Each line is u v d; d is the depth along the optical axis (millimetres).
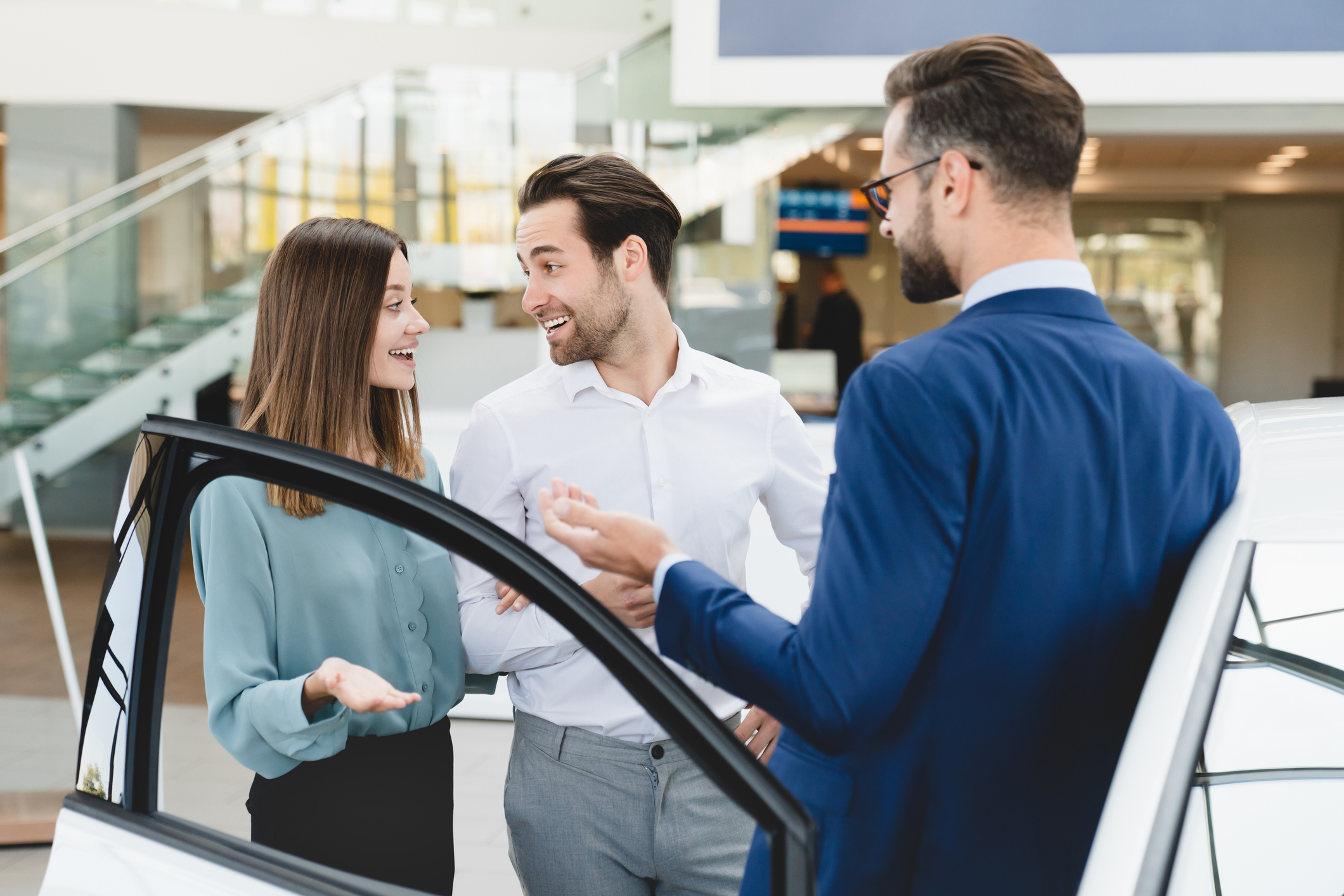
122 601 912
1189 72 4211
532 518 1287
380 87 5258
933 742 839
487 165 5113
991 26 4367
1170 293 9953
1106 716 850
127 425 5613
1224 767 717
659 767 1207
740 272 4957
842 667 770
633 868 1229
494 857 2574
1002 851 842
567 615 758
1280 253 10805
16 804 2771
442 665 1230
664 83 4953
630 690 736
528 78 5051
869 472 789
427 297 5098
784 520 1394
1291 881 671
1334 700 741
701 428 1307
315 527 1151
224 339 5723
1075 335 846
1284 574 822
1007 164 847
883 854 861
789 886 687
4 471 5395
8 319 5500
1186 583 848
